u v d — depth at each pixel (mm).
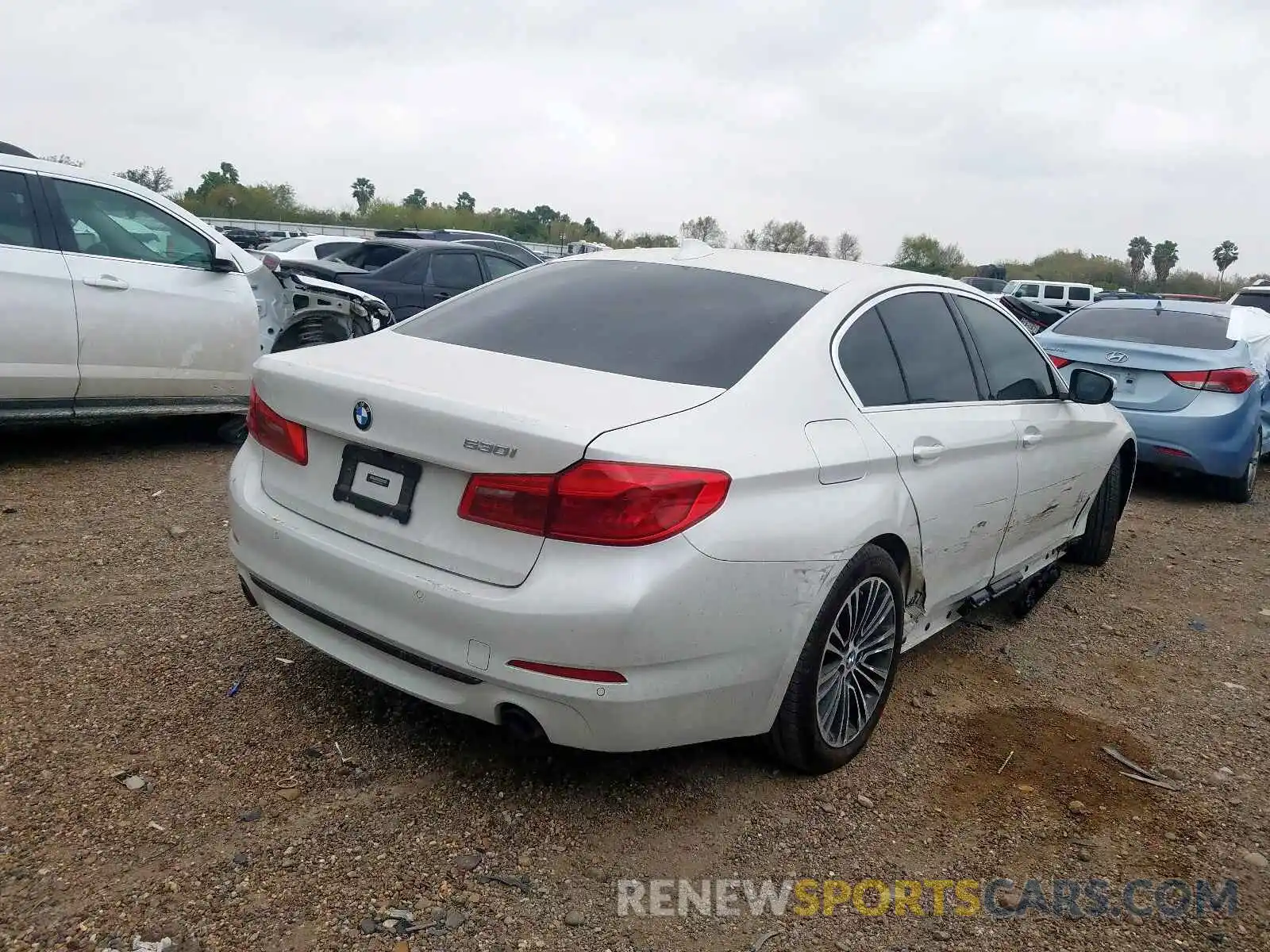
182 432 7172
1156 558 6113
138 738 3055
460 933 2373
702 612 2568
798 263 3695
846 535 2932
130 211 6227
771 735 3018
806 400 3000
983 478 3768
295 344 7492
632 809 2914
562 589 2455
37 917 2287
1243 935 2615
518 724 2641
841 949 2453
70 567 4332
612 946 2385
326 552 2826
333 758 3037
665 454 2521
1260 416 7742
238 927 2320
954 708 3801
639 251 3920
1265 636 4855
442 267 11227
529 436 2479
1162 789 3320
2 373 5578
